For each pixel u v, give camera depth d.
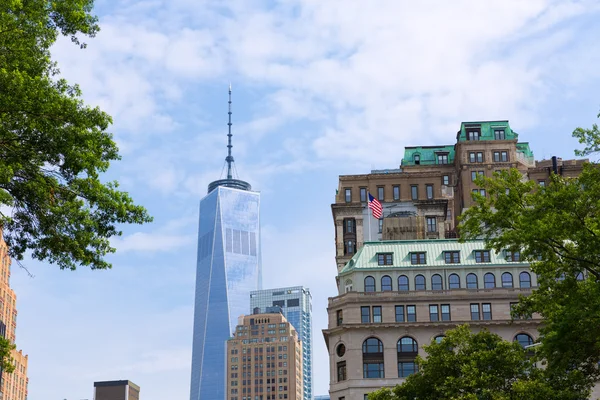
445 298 126.31
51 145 44.47
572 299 55.91
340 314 128.25
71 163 45.00
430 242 134.62
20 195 45.41
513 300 125.62
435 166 193.38
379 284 129.50
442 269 129.75
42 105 43.72
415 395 83.75
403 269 130.12
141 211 47.78
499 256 131.00
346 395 122.69
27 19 45.44
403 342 124.38
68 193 46.22
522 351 81.00
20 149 44.59
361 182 179.12
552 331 60.72
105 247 47.69
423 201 175.50
